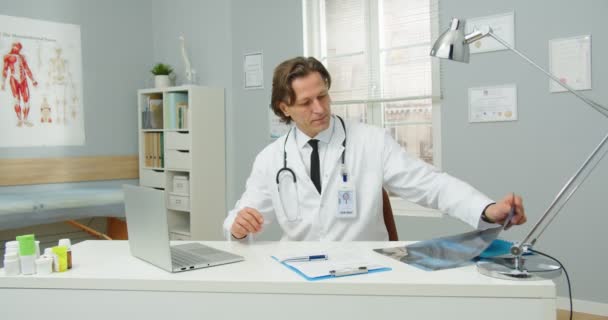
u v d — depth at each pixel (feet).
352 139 5.64
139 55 13.60
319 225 5.48
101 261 4.17
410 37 10.61
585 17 8.32
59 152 11.89
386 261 3.91
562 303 8.76
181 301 3.51
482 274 3.46
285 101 5.34
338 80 11.73
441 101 9.87
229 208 12.86
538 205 8.90
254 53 12.34
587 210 8.48
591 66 8.32
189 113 11.98
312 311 3.35
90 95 12.50
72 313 3.69
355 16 11.35
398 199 10.75
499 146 9.23
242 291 3.43
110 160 12.82
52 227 11.60
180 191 12.39
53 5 11.73
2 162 10.78
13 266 3.79
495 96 9.20
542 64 8.73
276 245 4.70
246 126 12.54
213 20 12.87
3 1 10.86
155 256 3.91
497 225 4.22
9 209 9.19
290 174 5.58
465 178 9.64
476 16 9.37
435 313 3.24
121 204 10.85
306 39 11.82
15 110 11.09
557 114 8.64
